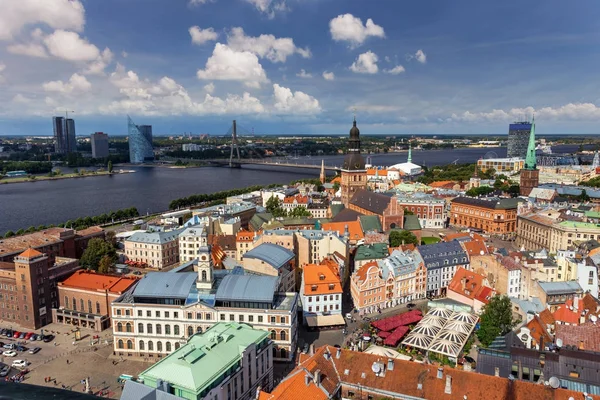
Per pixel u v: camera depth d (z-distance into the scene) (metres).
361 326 182.25
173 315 157.38
